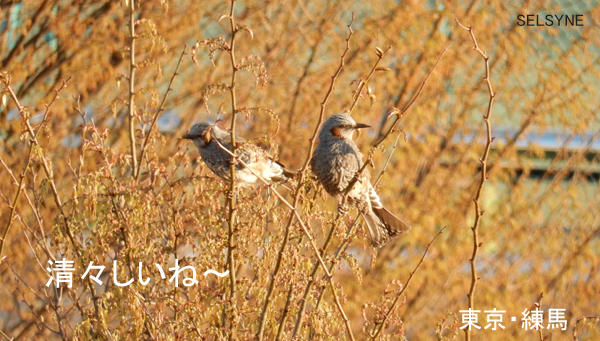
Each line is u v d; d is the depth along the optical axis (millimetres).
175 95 16203
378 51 6730
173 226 6859
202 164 8180
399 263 16234
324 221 6957
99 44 14945
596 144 19203
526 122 16641
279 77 16297
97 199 6832
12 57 14773
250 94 15977
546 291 16328
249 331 7039
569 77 16094
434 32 16484
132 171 7859
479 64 16766
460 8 16406
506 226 16766
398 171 16141
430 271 16031
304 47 16906
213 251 6691
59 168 14266
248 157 8039
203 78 16203
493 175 16953
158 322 6523
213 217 6738
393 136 16016
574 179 17453
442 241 16516
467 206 17062
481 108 17078
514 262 16953
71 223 6828
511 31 16594
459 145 16969
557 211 17609
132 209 6746
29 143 7262
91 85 14734
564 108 16328
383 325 6738
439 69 16000
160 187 7945
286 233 6516
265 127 15852
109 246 7117
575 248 16594
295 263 6406
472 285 6328
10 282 12875
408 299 16016
